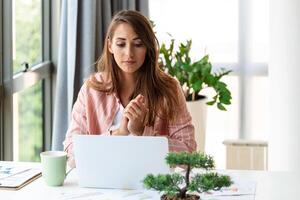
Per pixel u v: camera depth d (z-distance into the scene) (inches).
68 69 131.6
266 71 154.6
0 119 121.0
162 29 156.3
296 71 130.0
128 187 70.4
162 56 143.2
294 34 129.4
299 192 68.2
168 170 68.4
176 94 87.3
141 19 82.5
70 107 131.3
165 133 87.7
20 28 129.8
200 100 139.3
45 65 141.9
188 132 86.8
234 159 142.9
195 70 136.6
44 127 146.5
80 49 134.0
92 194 68.3
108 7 141.3
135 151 68.9
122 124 82.0
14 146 127.4
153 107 86.0
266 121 156.0
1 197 66.9
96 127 88.4
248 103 156.7
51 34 145.4
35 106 140.9
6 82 121.4
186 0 155.0
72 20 129.6
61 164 71.1
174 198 59.0
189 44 142.9
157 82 86.6
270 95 138.9
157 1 155.8
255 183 72.1
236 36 154.9
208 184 56.6
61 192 69.1
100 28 139.6
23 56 132.6
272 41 136.2
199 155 58.7
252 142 142.3
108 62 87.7
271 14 136.0
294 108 131.0
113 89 87.9
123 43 81.9
